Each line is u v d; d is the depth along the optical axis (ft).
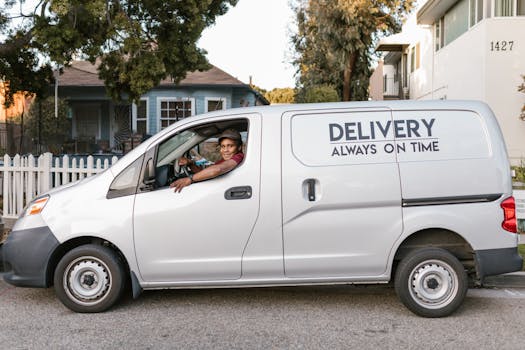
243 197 17.72
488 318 17.71
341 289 21.33
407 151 17.78
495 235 17.53
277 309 18.74
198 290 21.15
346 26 84.74
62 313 18.30
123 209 17.92
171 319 17.61
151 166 18.08
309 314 18.16
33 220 18.33
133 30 40.22
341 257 17.67
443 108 18.07
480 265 17.47
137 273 17.94
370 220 17.58
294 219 17.65
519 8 53.57
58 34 38.14
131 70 43.60
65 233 17.98
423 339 15.72
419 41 84.17
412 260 17.43
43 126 70.85
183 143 20.16
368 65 101.40
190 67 45.60
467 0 61.87
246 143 18.06
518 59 53.57
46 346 15.20
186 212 17.76
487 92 54.08
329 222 17.62
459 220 17.44
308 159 17.79
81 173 32.89
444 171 17.61
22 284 18.29
